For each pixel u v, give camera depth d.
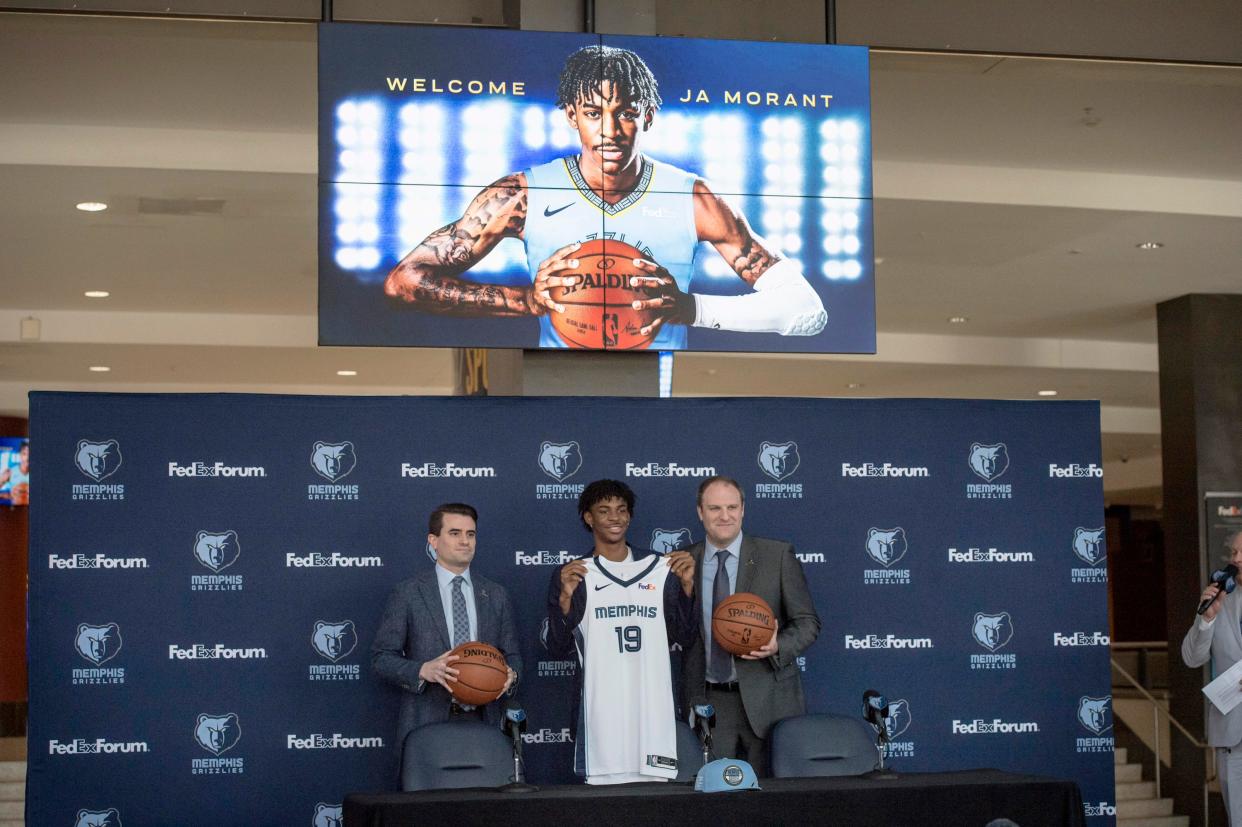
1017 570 6.25
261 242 9.40
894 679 6.11
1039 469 6.32
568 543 5.92
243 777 5.68
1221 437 10.62
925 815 4.24
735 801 4.12
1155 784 10.62
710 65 5.76
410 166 5.50
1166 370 11.12
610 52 5.69
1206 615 6.09
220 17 5.73
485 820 4.04
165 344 12.01
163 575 5.72
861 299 5.75
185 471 5.77
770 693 5.36
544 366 6.07
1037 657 6.23
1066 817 4.36
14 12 5.61
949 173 8.42
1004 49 6.46
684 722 5.33
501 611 5.48
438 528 5.40
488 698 5.04
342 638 5.79
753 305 5.67
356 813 4.09
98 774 5.61
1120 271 10.20
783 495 6.11
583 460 5.97
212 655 5.71
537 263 5.55
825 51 5.84
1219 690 6.04
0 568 14.74
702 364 13.07
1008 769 6.14
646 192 5.65
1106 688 6.26
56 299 11.30
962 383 14.38
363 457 5.86
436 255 5.48
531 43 5.64
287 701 5.73
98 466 5.73
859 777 4.50
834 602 6.11
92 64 6.73
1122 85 7.03
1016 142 7.98
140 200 8.32
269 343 12.16
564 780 5.79
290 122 7.65
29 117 7.50
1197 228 9.00
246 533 5.78
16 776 10.08
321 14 5.70
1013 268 10.16
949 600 6.18
